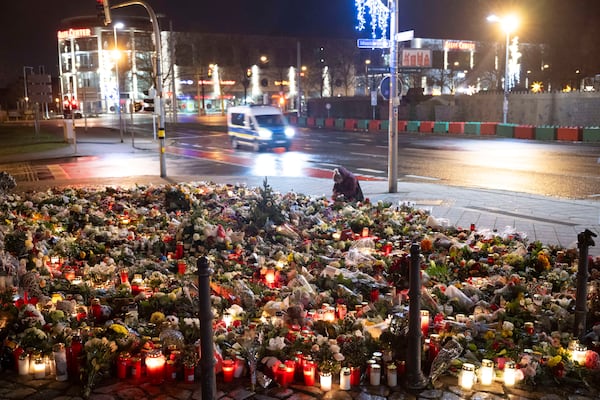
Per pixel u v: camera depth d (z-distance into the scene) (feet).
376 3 54.70
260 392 15.48
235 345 16.87
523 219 40.14
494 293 22.38
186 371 15.89
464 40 265.34
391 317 18.29
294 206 37.58
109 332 17.74
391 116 51.24
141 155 101.45
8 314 17.98
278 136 101.91
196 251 28.84
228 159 91.30
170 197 39.45
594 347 17.42
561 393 15.40
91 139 143.84
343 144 114.93
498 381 15.98
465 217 40.83
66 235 31.45
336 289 22.76
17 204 38.75
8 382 15.98
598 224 38.32
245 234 31.65
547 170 69.67
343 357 16.12
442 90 249.96
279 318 19.06
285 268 25.71
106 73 329.72
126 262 27.58
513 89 220.02
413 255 15.35
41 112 346.13
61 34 341.62
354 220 34.17
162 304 20.65
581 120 132.05
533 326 19.07
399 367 15.97
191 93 328.49
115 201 41.75
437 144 111.45
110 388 15.62
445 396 15.21
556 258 27.91
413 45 246.88
